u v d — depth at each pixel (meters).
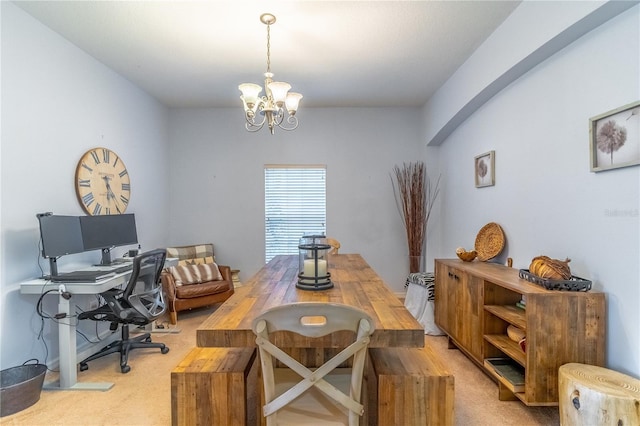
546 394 1.82
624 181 1.73
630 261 1.70
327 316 1.18
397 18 2.46
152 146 4.14
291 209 4.70
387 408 1.55
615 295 1.78
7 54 2.22
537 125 2.40
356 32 2.65
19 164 2.31
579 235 2.03
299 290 1.86
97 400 2.13
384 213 4.68
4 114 2.20
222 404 1.59
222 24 2.52
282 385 1.52
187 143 4.64
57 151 2.63
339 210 4.68
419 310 3.49
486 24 2.55
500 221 2.90
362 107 4.62
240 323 1.37
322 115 4.65
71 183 2.77
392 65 3.26
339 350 1.75
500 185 2.90
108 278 2.40
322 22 2.50
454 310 2.76
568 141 2.11
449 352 2.86
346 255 3.22
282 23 2.51
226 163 4.66
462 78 3.25
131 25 2.53
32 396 2.06
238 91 3.98
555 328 1.81
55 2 2.24
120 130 3.47
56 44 2.62
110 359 2.77
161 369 2.57
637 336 1.67
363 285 1.97
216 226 4.68
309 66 3.28
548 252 2.30
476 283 2.41
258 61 3.16
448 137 4.10
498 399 2.12
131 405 2.08
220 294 3.95
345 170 4.67
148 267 2.62
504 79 2.65
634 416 1.42
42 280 2.31
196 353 1.81
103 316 2.79
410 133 4.64
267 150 4.66
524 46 2.28
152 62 3.16
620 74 1.75
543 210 2.35
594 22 1.84
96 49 2.89
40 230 2.26
